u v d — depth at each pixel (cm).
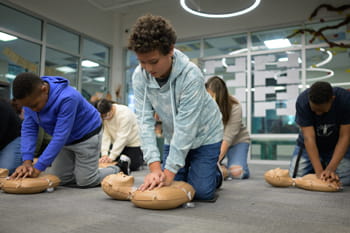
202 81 136
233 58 553
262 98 524
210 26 570
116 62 647
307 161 233
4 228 100
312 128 208
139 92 148
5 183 167
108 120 287
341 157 197
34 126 188
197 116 134
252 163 500
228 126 244
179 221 111
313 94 183
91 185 202
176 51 134
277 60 518
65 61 542
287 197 167
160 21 109
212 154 156
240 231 99
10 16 445
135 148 326
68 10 534
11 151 219
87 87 592
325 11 483
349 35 473
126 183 152
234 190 194
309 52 500
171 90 135
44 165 175
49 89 173
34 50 483
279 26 517
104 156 277
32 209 130
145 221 111
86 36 580
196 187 152
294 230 101
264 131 519
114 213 123
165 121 151
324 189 187
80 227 102
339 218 119
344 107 193
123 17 654
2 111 210
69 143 192
